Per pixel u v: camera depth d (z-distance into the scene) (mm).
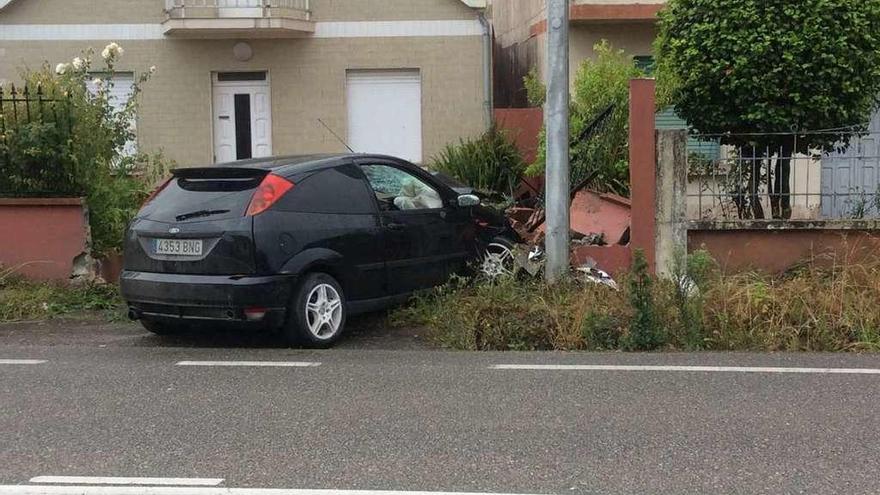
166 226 7141
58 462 4574
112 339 7742
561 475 4352
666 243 8930
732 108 9438
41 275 9383
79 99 9672
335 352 7125
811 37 8828
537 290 8320
